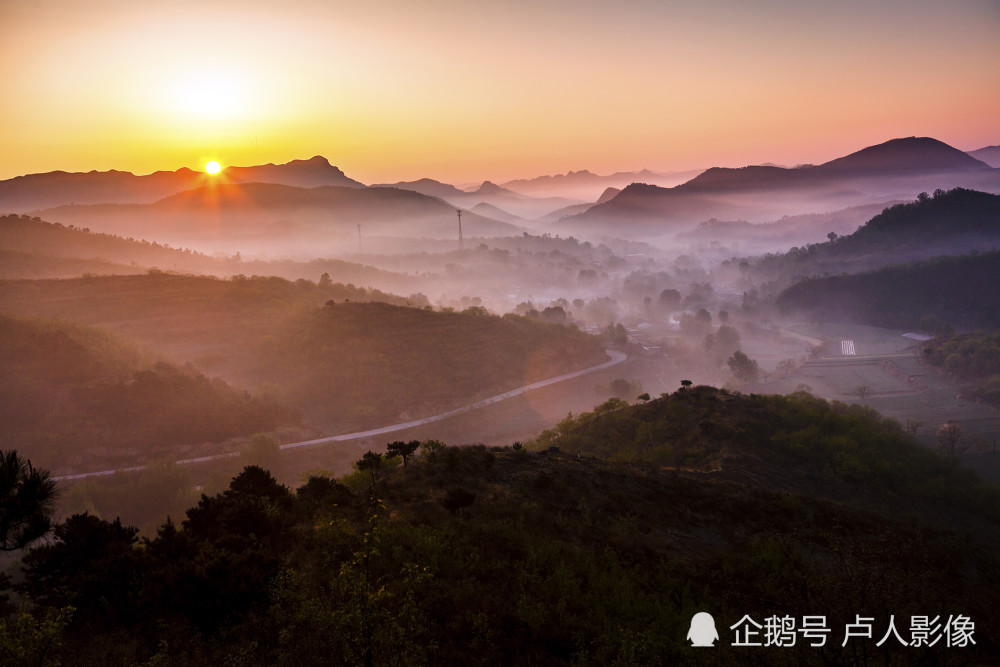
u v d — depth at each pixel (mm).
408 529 29797
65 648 18688
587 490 47312
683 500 49625
